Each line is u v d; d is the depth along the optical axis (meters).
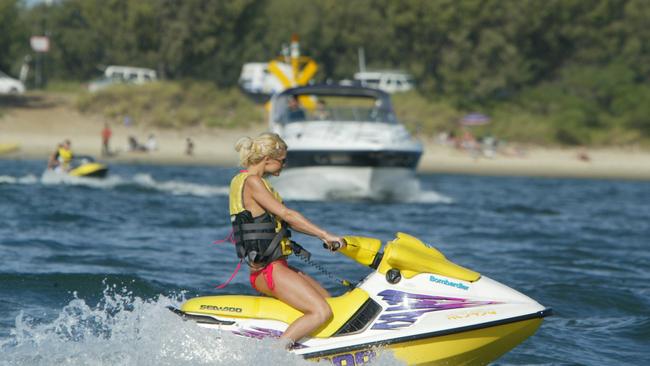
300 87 78.50
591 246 48.03
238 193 20.52
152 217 56.38
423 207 71.56
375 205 71.81
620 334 27.23
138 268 35.28
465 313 20.02
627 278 37.22
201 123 173.00
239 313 20.48
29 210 56.81
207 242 44.62
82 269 34.31
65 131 159.25
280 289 20.22
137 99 175.12
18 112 167.12
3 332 23.94
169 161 136.12
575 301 31.80
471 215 65.06
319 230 20.30
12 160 122.62
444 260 21.09
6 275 31.00
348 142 73.38
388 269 20.66
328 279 34.22
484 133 187.88
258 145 20.58
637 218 69.50
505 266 39.03
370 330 20.09
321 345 19.84
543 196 96.56
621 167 167.38
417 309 20.19
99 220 53.12
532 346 25.67
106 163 127.75
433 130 184.38
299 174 75.50
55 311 26.84
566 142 191.88
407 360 19.95
